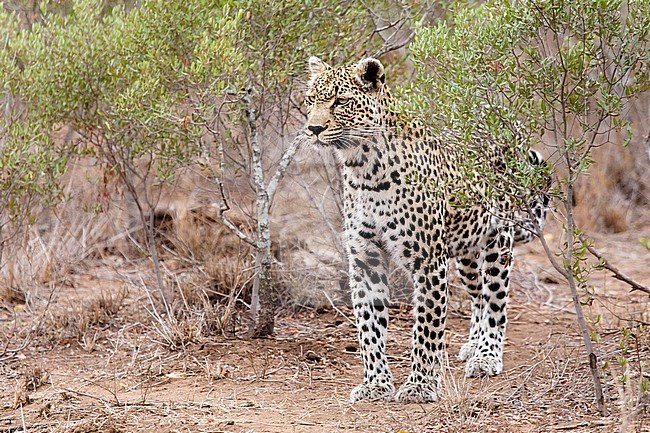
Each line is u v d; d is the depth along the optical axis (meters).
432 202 10.29
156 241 16.61
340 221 14.80
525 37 9.46
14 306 14.44
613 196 19.59
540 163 10.89
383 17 13.94
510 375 11.18
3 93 13.11
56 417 9.70
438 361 10.46
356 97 10.08
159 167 13.20
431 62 9.69
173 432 9.07
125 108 12.10
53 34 13.26
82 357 12.20
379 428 9.24
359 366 11.70
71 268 15.97
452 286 14.66
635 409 8.88
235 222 15.42
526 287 15.55
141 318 13.49
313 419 9.60
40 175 13.38
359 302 10.55
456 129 9.40
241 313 13.49
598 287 15.40
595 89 9.23
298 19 12.63
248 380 11.07
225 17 11.48
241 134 14.02
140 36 12.37
